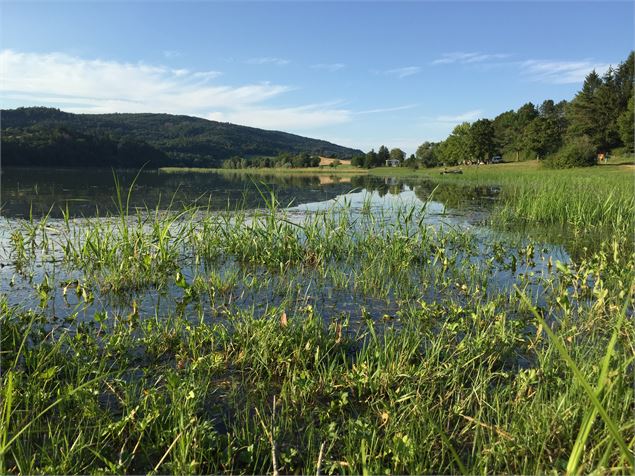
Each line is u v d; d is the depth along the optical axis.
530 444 2.72
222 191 22.16
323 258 7.68
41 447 2.68
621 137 57.22
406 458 2.56
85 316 4.85
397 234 8.33
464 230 10.60
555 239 9.80
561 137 71.88
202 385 3.41
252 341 4.00
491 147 72.94
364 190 25.69
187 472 2.48
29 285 5.93
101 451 2.69
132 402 3.07
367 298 5.64
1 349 3.80
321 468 2.59
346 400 3.13
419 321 4.63
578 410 2.90
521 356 4.00
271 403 3.27
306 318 4.65
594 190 15.28
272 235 8.06
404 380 3.43
